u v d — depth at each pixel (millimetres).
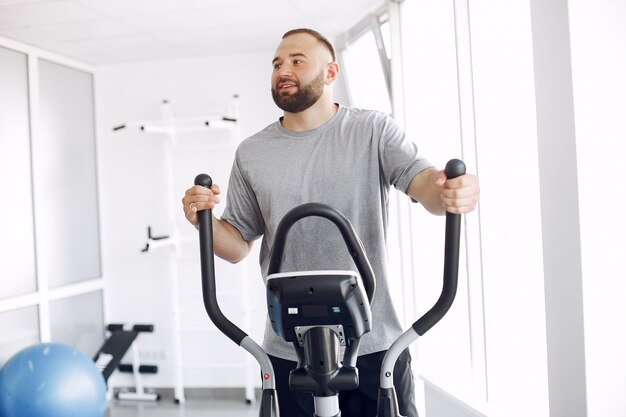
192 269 4598
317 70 1386
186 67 4594
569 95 1655
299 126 1498
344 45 4102
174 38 4027
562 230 1727
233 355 4527
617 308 1670
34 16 3451
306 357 1131
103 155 4750
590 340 1666
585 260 1658
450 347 3125
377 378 1444
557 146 1720
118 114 4707
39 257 4074
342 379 1116
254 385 4566
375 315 1430
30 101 4066
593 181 1654
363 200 1438
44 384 2979
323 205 1077
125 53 4383
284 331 1128
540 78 1767
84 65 4605
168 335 4652
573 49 1638
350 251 1106
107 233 4754
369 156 1437
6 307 3777
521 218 2395
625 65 1647
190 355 4590
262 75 4508
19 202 3953
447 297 1100
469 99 2578
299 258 1460
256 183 1507
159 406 4332
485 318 2580
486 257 2582
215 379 4566
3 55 3871
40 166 4141
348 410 1499
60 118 4363
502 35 2494
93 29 3746
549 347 1811
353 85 4188
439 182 1044
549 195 1768
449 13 3010
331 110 1504
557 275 1757
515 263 2469
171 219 4320
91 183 4676
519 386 2469
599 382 1673
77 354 3256
